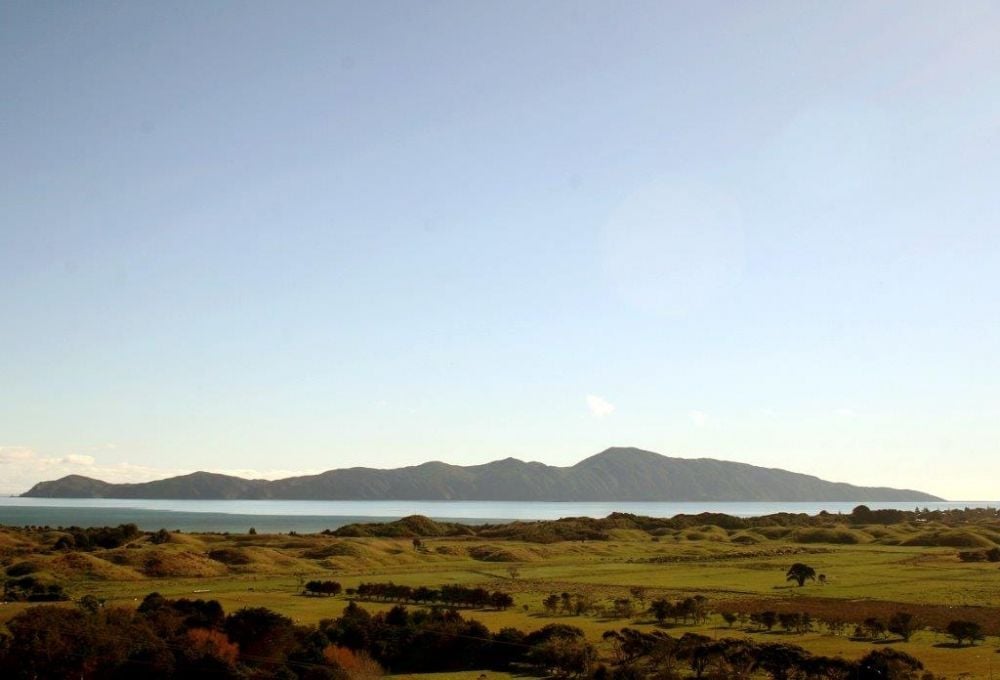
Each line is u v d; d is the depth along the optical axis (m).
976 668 55.44
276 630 58.72
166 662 51.12
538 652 58.44
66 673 49.53
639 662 58.06
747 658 55.28
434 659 61.94
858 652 62.44
